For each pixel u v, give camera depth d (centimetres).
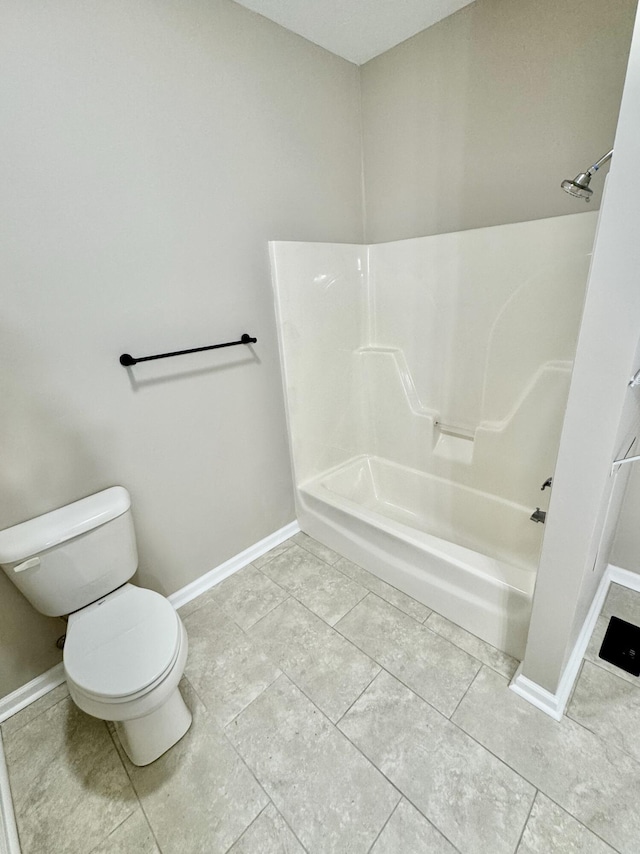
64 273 127
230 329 174
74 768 124
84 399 139
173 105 139
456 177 177
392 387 222
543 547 111
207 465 181
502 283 168
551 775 112
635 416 111
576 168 144
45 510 137
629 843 98
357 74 195
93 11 118
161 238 146
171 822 110
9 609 137
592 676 138
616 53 127
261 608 178
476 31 154
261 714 135
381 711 133
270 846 104
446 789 111
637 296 78
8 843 104
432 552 157
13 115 110
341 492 233
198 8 138
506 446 182
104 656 114
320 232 199
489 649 150
